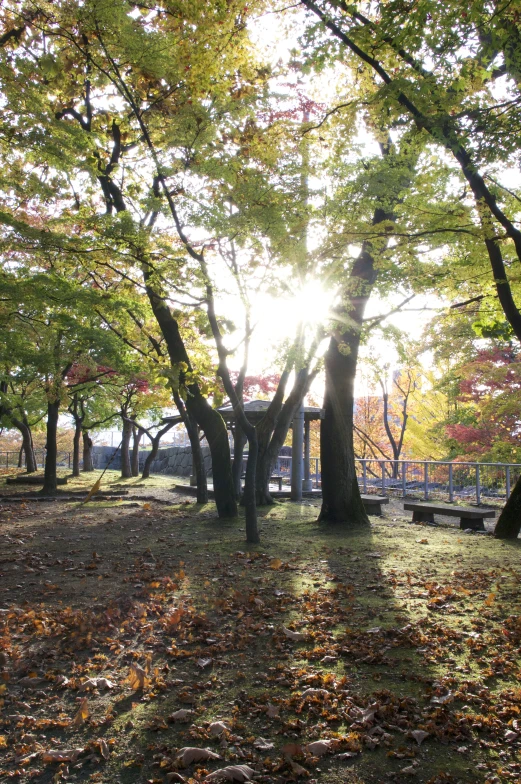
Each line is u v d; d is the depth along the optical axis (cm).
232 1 662
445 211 750
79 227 1153
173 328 1286
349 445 1264
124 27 868
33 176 1012
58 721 394
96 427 3659
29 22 960
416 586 718
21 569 851
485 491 1714
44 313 1563
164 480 2936
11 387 2959
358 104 805
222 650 512
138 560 898
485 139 588
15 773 338
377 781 322
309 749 351
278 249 906
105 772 338
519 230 727
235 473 1661
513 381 1827
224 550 977
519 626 548
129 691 439
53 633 566
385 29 558
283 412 1627
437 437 2439
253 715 397
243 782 322
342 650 502
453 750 350
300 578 767
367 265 1166
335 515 1252
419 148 717
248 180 916
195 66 761
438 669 460
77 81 1093
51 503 1836
